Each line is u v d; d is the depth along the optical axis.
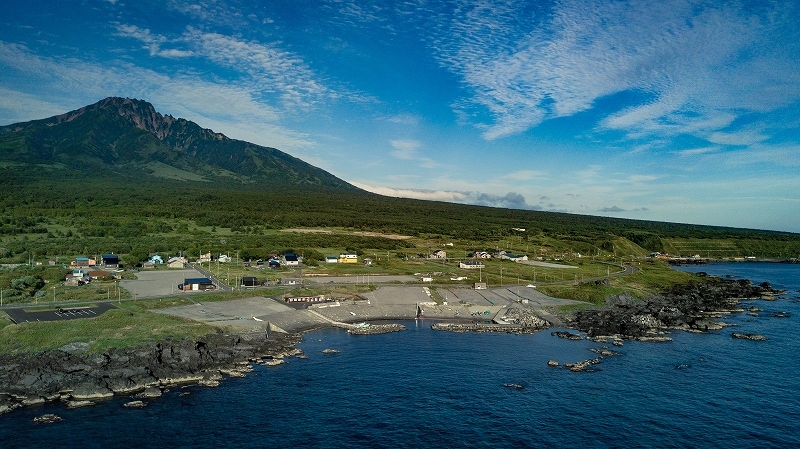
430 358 133.38
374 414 97.75
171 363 118.19
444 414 98.19
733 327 172.62
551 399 106.12
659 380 118.19
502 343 149.50
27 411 95.62
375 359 131.88
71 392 103.56
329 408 100.19
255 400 103.50
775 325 176.25
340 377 117.81
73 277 192.25
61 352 114.69
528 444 86.88
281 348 139.38
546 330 167.12
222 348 130.62
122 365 113.31
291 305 182.00
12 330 126.38
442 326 167.62
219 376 115.69
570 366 126.31
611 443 87.69
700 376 121.00
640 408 102.06
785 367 127.94
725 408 102.50
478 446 85.94
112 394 104.62
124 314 145.12
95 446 83.50
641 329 167.12
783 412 100.81
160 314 152.50
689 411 100.88
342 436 88.88
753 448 86.56
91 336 124.38
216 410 98.31
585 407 102.25
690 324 174.62
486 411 99.81
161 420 93.44
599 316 185.12
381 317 180.50
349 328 165.25
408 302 195.62
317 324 168.88
